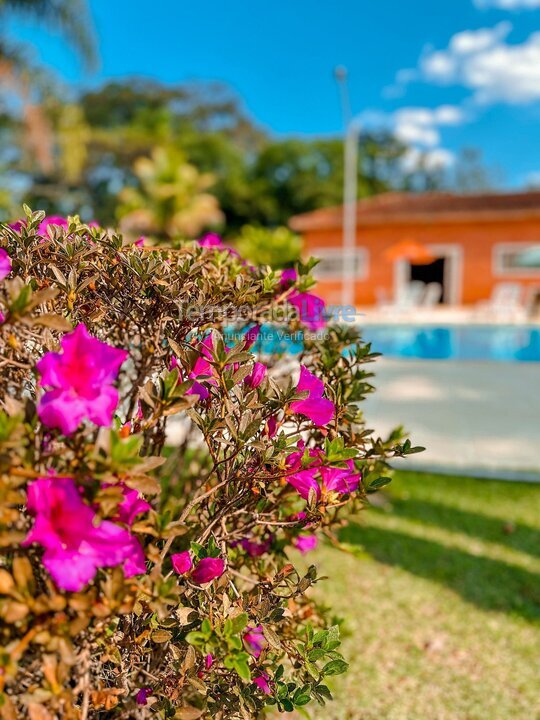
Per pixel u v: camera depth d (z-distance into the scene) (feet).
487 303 53.01
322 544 10.03
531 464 14.14
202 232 90.27
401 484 12.96
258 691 3.47
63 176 81.71
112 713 3.32
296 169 97.25
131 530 2.67
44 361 2.57
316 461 3.26
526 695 6.57
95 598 2.58
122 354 2.58
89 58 33.71
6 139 60.75
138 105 111.14
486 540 10.25
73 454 2.55
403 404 20.17
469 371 26.68
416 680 6.79
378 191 112.16
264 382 3.43
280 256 51.01
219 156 98.84
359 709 6.29
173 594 2.68
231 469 3.37
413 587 8.71
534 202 53.98
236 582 4.42
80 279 3.66
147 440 4.09
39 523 2.38
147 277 3.52
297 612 4.63
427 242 55.16
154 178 69.72
